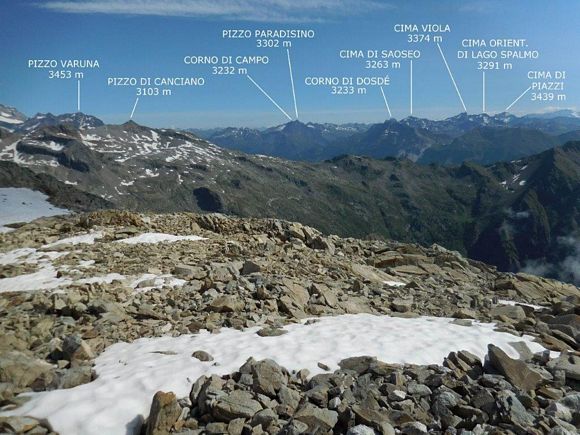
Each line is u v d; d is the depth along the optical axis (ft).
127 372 34.96
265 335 43.91
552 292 87.97
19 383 33.09
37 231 112.27
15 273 72.59
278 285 61.00
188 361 36.96
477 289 84.23
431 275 93.76
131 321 48.16
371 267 90.27
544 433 29.96
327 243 104.53
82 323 47.98
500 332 48.93
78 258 79.61
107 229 105.50
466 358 40.55
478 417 31.45
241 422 29.37
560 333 51.24
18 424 27.55
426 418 31.35
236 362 36.86
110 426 28.81
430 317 55.88
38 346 41.45
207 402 30.78
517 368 38.32
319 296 60.70
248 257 81.61
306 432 28.63
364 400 32.17
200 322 48.03
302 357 38.42
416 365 38.70
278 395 32.42
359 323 49.90
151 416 29.35
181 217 119.14
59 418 28.53
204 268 71.36
